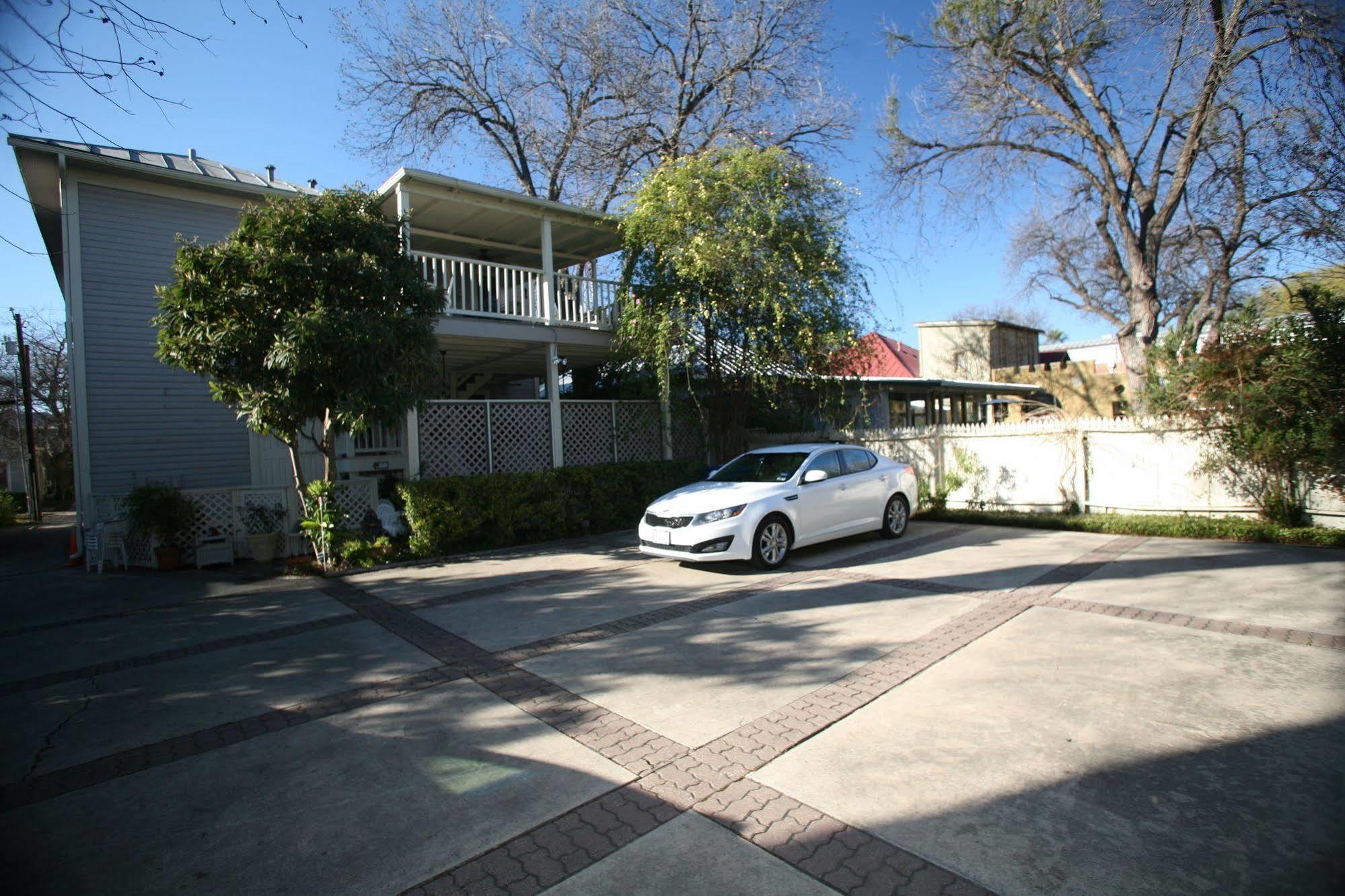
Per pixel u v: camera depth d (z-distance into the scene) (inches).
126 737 174.9
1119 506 436.5
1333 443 332.2
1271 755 140.5
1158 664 190.9
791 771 142.9
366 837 126.6
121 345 465.7
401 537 428.5
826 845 117.8
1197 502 403.9
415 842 124.3
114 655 244.5
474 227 558.3
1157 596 258.4
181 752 165.3
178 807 140.3
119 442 465.4
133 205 470.0
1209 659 192.7
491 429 480.4
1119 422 433.1
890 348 1167.6
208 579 374.9
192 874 118.0
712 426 558.6
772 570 335.3
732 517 325.1
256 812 137.2
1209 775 134.3
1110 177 629.6
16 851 126.7
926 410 968.9
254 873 117.4
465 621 269.7
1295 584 265.3
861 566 336.8
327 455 398.6
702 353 514.6
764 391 518.9
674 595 295.9
